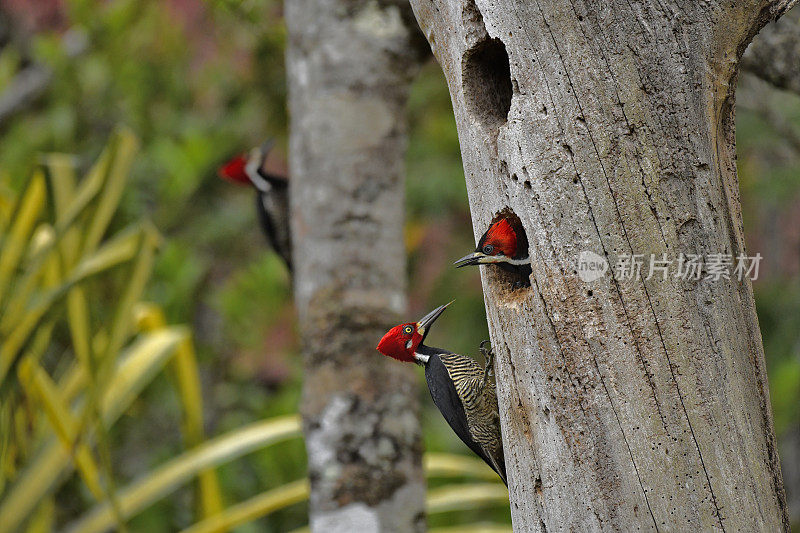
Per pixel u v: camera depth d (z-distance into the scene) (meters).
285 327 14.02
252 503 9.74
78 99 15.41
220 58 14.45
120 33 15.16
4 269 9.25
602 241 5.10
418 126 15.55
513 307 5.36
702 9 5.17
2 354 8.84
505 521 12.97
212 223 15.40
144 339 10.55
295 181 9.01
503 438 5.61
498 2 5.24
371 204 8.67
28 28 18.52
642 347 5.05
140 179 14.48
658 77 5.11
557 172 5.16
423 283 15.72
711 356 5.05
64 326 11.75
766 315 15.86
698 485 4.98
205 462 9.66
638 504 5.01
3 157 15.09
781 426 13.41
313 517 8.35
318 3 8.84
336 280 8.55
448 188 14.80
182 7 14.55
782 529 5.15
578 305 5.12
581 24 5.11
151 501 9.53
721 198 5.21
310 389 8.51
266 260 14.17
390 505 8.20
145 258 8.91
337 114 8.71
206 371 14.58
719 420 5.01
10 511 9.30
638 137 5.09
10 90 17.33
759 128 12.80
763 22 5.32
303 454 12.64
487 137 5.44
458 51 5.54
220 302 14.21
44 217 9.44
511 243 5.46
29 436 10.27
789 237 17.45
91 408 8.59
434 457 10.34
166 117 15.37
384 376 8.38
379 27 8.72
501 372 5.52
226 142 14.93
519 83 5.23
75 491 11.74
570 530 5.17
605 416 5.07
